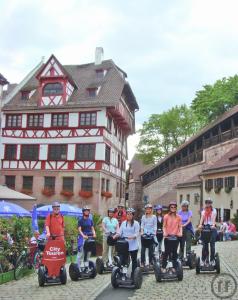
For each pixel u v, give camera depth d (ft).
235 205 102.73
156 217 40.88
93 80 143.33
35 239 46.65
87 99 132.87
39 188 131.23
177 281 35.29
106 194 131.03
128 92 148.77
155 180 206.28
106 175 133.80
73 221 62.03
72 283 36.73
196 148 150.61
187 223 42.63
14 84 153.07
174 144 220.43
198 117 181.68
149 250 40.19
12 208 65.77
